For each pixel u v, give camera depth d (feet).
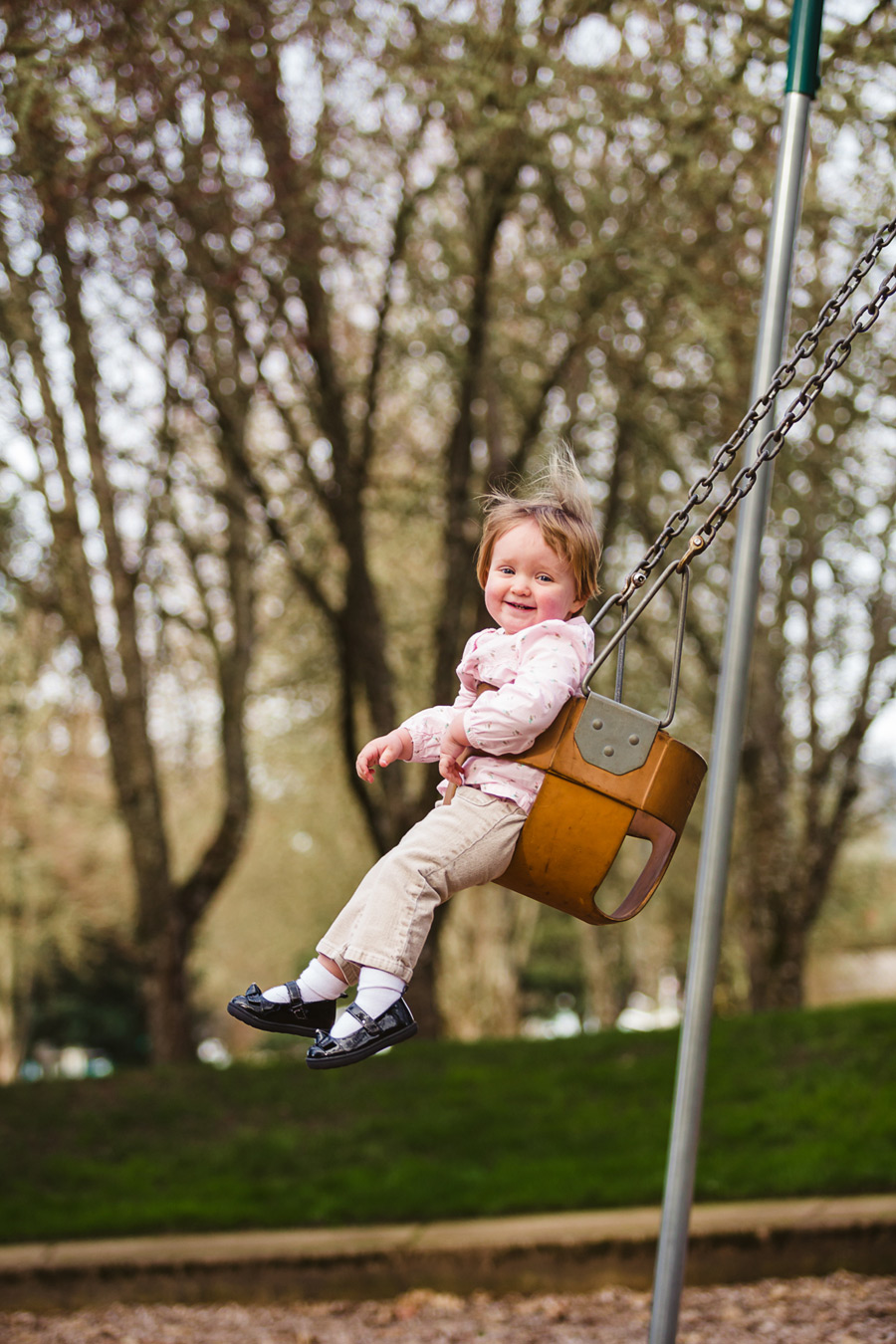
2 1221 20.58
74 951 71.41
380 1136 23.75
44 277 28.25
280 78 28.99
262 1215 19.97
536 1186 19.92
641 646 42.78
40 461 31.99
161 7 23.49
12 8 22.02
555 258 32.22
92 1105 26.86
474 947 56.18
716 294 29.40
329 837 58.59
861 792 40.93
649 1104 23.65
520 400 39.06
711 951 12.33
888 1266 16.10
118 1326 16.93
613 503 38.01
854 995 90.94
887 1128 20.01
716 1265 16.60
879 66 23.12
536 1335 15.34
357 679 38.45
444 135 31.91
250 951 78.59
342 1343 15.61
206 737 43.65
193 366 32.60
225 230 28.35
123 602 33.96
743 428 8.30
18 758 49.80
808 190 29.89
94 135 20.52
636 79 27.53
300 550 39.11
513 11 27.48
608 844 7.66
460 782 7.92
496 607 8.19
